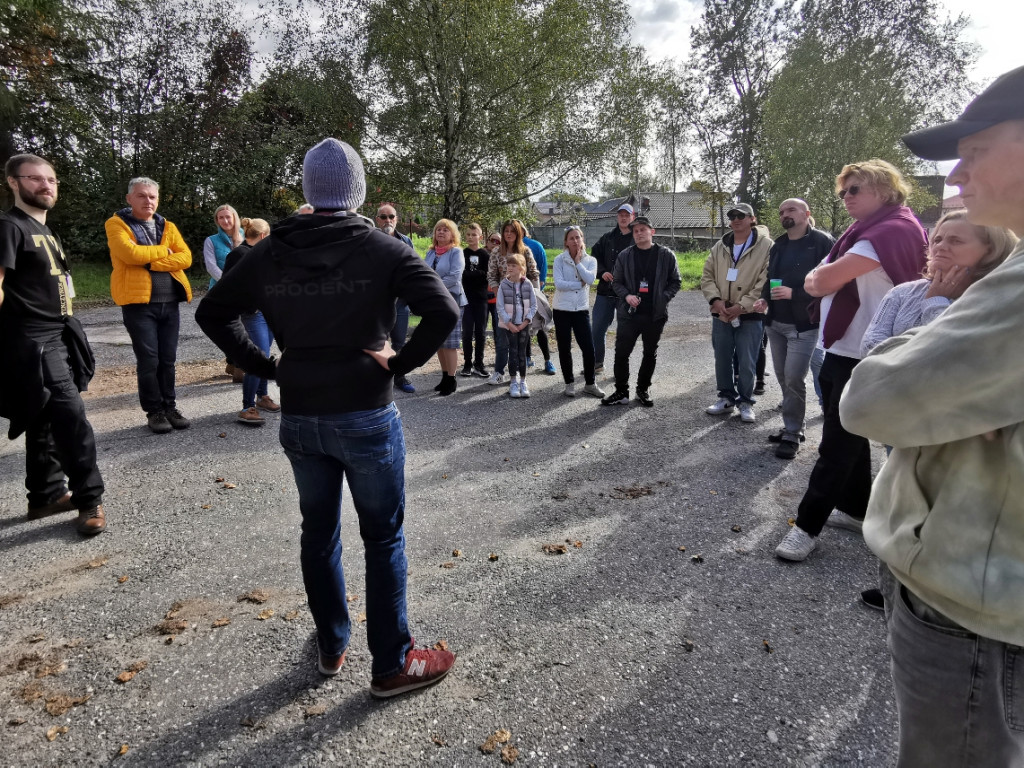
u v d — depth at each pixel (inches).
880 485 51.4
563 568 123.4
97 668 94.4
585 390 254.4
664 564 125.0
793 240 186.2
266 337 222.8
